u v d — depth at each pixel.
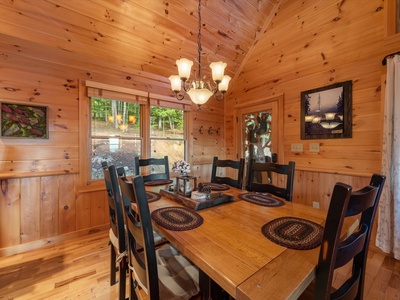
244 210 1.33
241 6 2.81
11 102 2.08
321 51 2.60
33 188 2.22
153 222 1.14
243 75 3.72
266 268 0.71
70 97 2.43
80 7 2.13
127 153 2.94
